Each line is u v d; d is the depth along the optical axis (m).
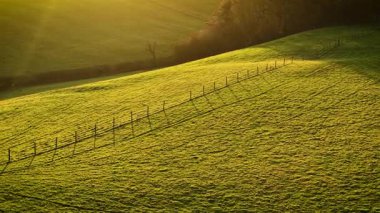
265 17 108.00
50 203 35.41
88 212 34.00
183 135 47.84
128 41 126.88
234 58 81.06
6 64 104.38
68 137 50.50
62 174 40.69
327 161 39.28
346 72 63.25
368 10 100.25
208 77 68.19
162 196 35.81
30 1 149.75
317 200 33.62
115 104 60.78
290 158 40.53
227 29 111.19
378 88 55.62
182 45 112.00
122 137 49.00
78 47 119.06
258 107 53.50
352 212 31.77
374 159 38.72
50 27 130.50
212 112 53.50
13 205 35.22
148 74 77.06
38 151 47.03
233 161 41.00
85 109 60.22
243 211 33.06
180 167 40.62
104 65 108.06
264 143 44.03
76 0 157.12
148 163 41.97
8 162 44.56
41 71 102.06
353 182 35.50
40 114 60.06
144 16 151.12
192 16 155.88
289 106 52.78
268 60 75.62
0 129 55.38
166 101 59.19
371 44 80.06
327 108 51.03
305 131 45.78
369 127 45.09
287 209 32.91
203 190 36.34
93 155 44.84
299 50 80.81
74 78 101.38
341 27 98.69
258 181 37.09
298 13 105.81
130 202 35.16
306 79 61.84
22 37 121.25
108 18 145.00
